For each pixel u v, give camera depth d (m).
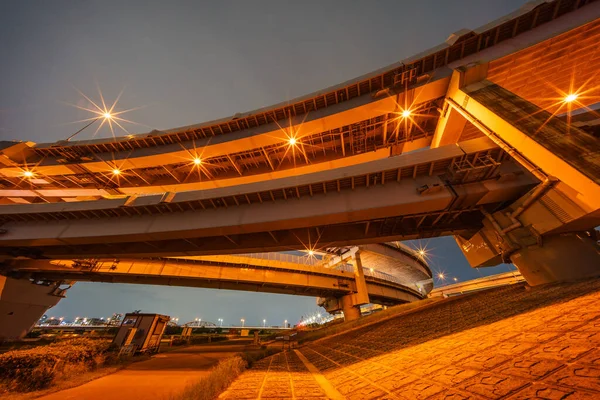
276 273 47.72
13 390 9.45
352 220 19.67
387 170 18.39
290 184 20.25
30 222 24.84
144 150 30.25
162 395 9.23
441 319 16.20
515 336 7.53
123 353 19.94
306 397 7.34
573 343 5.56
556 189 13.48
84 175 32.31
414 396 5.79
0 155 29.03
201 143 29.02
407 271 67.38
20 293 37.47
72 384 10.63
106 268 38.09
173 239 24.89
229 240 24.58
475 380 5.52
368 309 107.62
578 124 14.81
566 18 18.31
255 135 27.44
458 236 23.47
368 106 23.86
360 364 11.50
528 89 21.02
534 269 15.06
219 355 24.09
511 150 15.53
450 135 23.59
